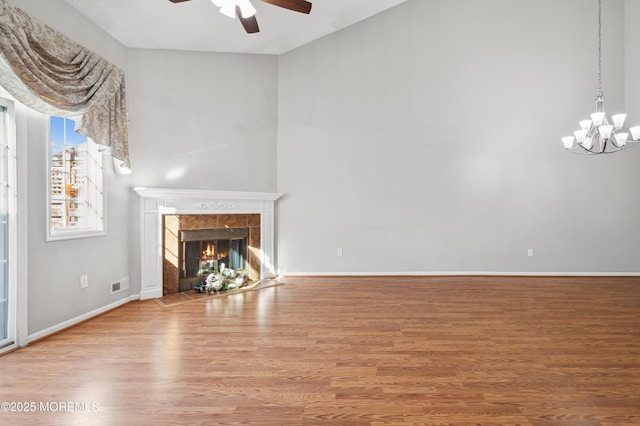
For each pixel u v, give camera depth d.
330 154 5.50
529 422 1.76
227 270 4.69
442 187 5.51
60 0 3.17
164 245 4.32
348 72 5.50
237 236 4.99
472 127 5.48
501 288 4.70
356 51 5.50
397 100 5.51
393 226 5.52
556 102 5.42
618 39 5.37
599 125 3.57
